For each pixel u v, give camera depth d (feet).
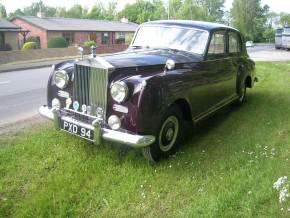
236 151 16.33
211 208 11.52
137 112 13.50
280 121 20.95
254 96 28.81
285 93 29.66
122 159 15.31
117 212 11.61
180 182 13.48
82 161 15.05
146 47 19.39
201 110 18.04
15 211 11.61
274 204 11.59
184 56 17.54
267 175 13.57
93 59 14.24
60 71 15.90
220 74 19.94
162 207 11.91
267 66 52.75
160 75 14.48
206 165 14.90
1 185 12.97
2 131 19.44
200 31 19.13
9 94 33.35
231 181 13.28
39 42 136.46
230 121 21.42
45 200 12.01
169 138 15.48
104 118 14.30
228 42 21.53
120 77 14.11
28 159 15.19
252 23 306.76
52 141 17.19
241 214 11.25
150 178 13.74
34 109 26.48
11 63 73.46
